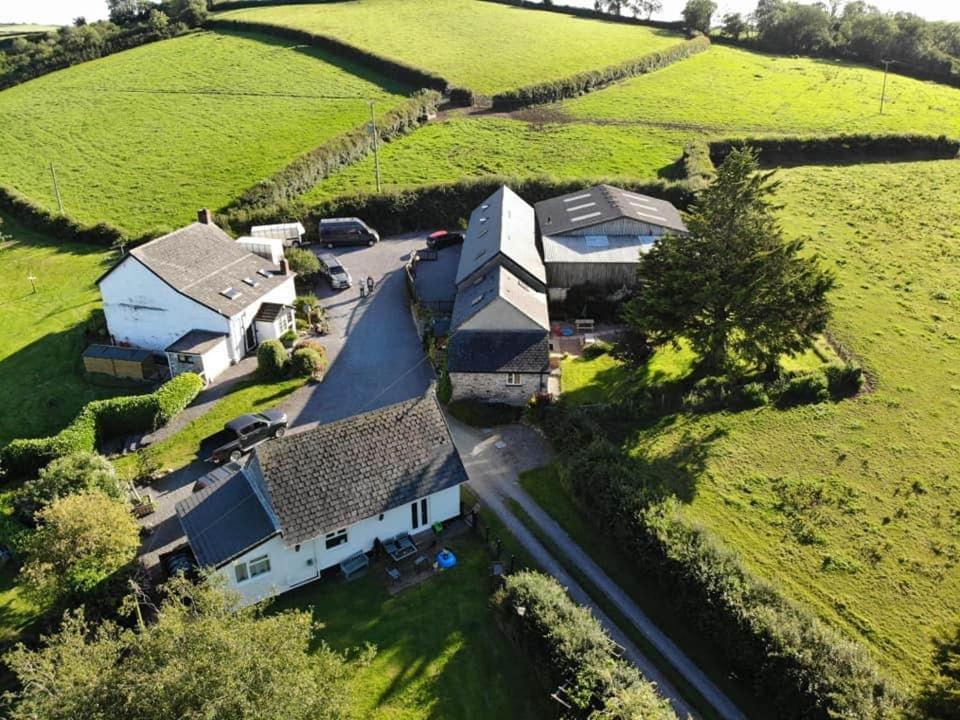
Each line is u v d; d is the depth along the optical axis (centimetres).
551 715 2875
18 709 2170
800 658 2756
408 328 5997
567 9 16650
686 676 3067
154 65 12412
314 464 3575
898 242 7256
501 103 10969
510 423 4797
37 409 5066
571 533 3853
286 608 3394
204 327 5444
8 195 8506
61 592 3147
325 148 8956
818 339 5612
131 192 8550
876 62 14025
